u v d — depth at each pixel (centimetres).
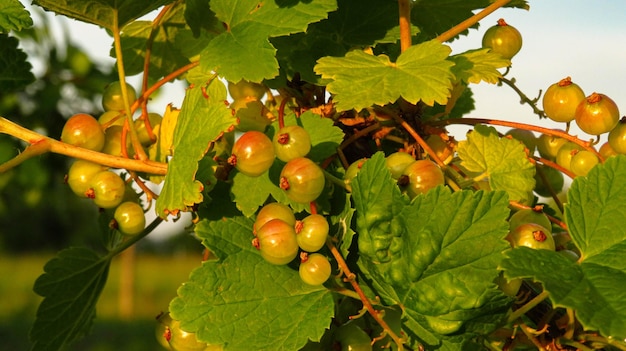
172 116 35
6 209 82
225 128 32
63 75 63
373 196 32
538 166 36
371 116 35
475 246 31
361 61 33
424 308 31
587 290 29
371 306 32
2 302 297
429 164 33
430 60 33
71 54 63
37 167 62
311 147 34
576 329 32
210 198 33
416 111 35
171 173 32
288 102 35
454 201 31
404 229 32
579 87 35
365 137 35
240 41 33
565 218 31
